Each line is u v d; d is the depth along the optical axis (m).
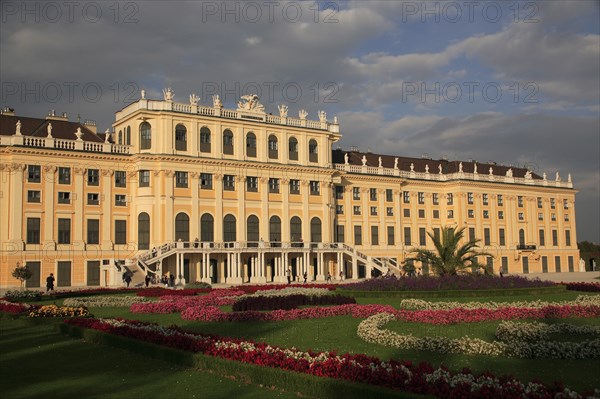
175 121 74.75
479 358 20.52
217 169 77.19
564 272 113.81
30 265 67.56
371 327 25.83
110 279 66.50
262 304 36.84
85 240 71.19
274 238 81.56
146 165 73.06
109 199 72.94
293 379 16.11
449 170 111.50
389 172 98.75
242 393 16.36
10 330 28.86
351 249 85.94
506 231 109.12
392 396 14.02
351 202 93.69
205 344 20.22
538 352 20.39
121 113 79.50
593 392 14.48
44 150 68.94
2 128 72.06
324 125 88.00
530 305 36.75
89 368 19.97
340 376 15.76
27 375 19.03
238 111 80.31
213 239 76.44
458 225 103.44
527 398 13.34
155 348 21.12
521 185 111.69
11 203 67.38
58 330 28.27
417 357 20.72
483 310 31.56
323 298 39.66
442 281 46.16
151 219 72.88
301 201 84.44
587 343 20.81
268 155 82.19
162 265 71.44
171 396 16.33
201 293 51.16
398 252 97.75
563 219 119.00
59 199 70.06
